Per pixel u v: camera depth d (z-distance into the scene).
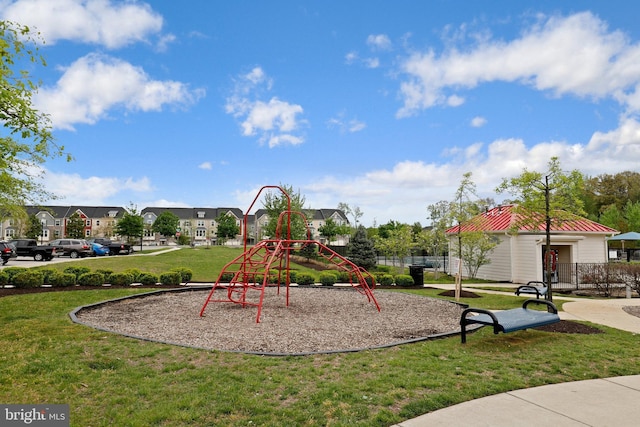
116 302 10.73
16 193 15.73
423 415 3.86
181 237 69.69
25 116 7.43
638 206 45.50
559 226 12.26
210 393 4.30
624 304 11.83
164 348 5.96
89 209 80.81
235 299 11.37
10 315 8.53
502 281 20.55
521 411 3.96
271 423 3.66
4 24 7.19
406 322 8.50
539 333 7.41
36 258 29.73
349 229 58.91
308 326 7.91
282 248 10.49
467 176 17.92
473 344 6.55
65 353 5.68
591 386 4.69
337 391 4.37
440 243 24.27
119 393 4.30
